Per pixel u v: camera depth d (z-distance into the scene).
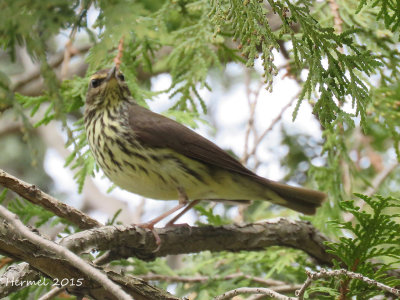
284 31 7.49
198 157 10.73
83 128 11.66
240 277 11.57
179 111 11.55
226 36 11.48
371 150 13.92
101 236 8.35
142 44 11.59
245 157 12.71
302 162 14.56
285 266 10.95
